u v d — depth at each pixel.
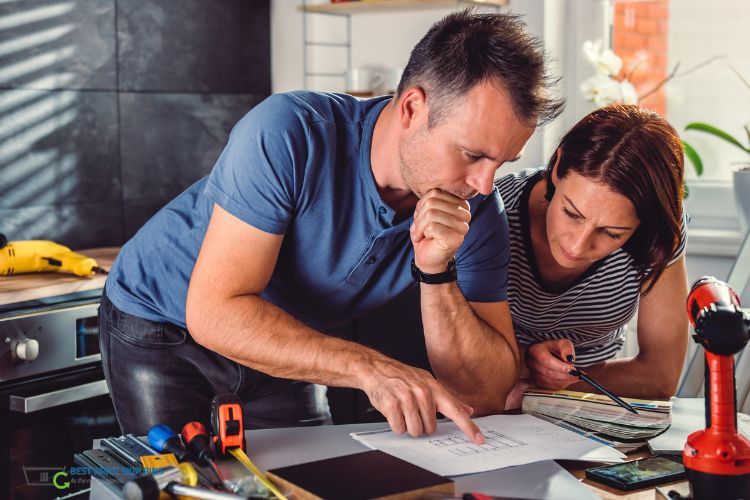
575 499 0.94
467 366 1.36
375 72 2.88
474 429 1.12
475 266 1.41
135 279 1.54
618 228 1.33
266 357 1.22
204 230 1.45
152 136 2.75
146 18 2.69
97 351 2.21
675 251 1.51
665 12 2.62
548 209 1.42
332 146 1.29
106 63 2.61
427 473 0.97
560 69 2.69
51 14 2.46
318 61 2.99
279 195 1.24
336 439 1.14
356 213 1.32
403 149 1.21
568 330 1.69
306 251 1.35
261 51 3.02
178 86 2.80
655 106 2.68
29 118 2.43
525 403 1.30
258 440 1.13
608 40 2.70
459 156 1.15
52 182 2.51
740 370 1.60
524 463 1.04
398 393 1.14
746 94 2.55
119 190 2.68
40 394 2.06
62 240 2.55
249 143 1.24
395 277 1.44
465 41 1.13
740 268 1.97
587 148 1.31
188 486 0.92
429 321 1.34
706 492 0.92
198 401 1.54
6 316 2.00
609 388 1.53
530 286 1.61
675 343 1.57
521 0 2.65
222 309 1.22
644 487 0.99
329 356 1.20
